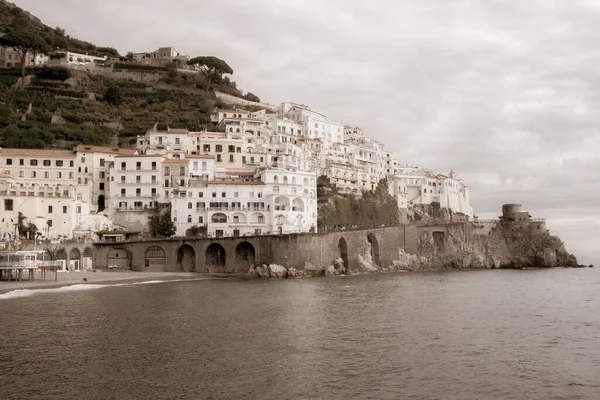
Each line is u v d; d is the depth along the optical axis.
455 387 37.72
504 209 188.12
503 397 35.97
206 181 142.50
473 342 51.50
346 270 135.75
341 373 40.47
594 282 116.50
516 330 57.81
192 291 91.31
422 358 45.09
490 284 109.25
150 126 196.12
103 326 57.53
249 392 35.94
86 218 132.38
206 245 127.69
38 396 34.81
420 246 166.88
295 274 123.38
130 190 144.12
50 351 46.31
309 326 58.47
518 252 178.62
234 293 88.38
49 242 118.75
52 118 184.00
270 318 63.31
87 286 98.00
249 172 159.62
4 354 45.31
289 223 143.25
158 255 128.12
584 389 37.72
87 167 147.62
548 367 43.06
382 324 60.09
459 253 169.25
